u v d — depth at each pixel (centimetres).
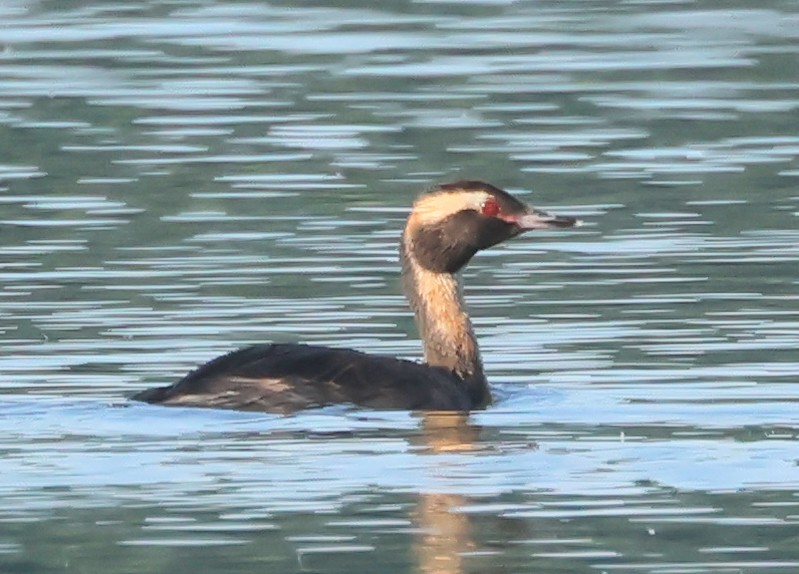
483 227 1877
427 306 1883
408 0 4281
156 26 4009
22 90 3450
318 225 2531
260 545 1398
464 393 1791
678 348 1969
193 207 2638
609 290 2212
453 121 3183
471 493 1515
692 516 1459
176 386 1723
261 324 2073
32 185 2770
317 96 3375
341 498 1498
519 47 3803
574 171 2841
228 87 3453
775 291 2191
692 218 2555
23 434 1639
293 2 4241
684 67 3625
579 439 1652
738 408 1748
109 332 2030
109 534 1424
